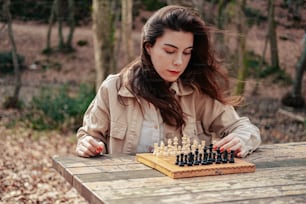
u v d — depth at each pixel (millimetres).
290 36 7637
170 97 2299
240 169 1937
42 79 10562
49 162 5129
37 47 12445
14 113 7223
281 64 8781
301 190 1720
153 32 2172
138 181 1772
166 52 2162
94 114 2365
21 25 12469
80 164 1996
